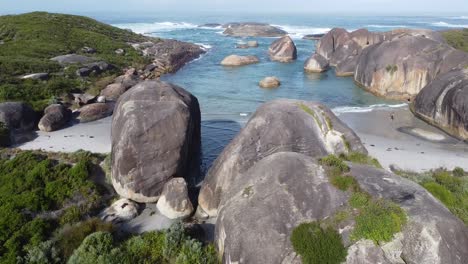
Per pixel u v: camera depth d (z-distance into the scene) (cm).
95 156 2303
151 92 2103
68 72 4353
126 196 1920
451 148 2719
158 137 1925
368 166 1423
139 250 1495
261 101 3988
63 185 1889
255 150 1758
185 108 2050
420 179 1980
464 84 2933
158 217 1823
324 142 1847
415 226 1081
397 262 1045
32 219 1656
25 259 1427
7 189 1855
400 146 2748
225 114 3519
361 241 1083
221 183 1773
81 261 1390
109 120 3188
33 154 2211
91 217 1761
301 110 1917
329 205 1177
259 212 1216
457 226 1098
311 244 1096
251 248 1159
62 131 2883
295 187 1250
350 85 4809
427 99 3297
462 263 1030
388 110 3697
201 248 1465
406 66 4084
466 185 1933
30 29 6200
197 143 2475
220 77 5178
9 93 3250
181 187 1841
